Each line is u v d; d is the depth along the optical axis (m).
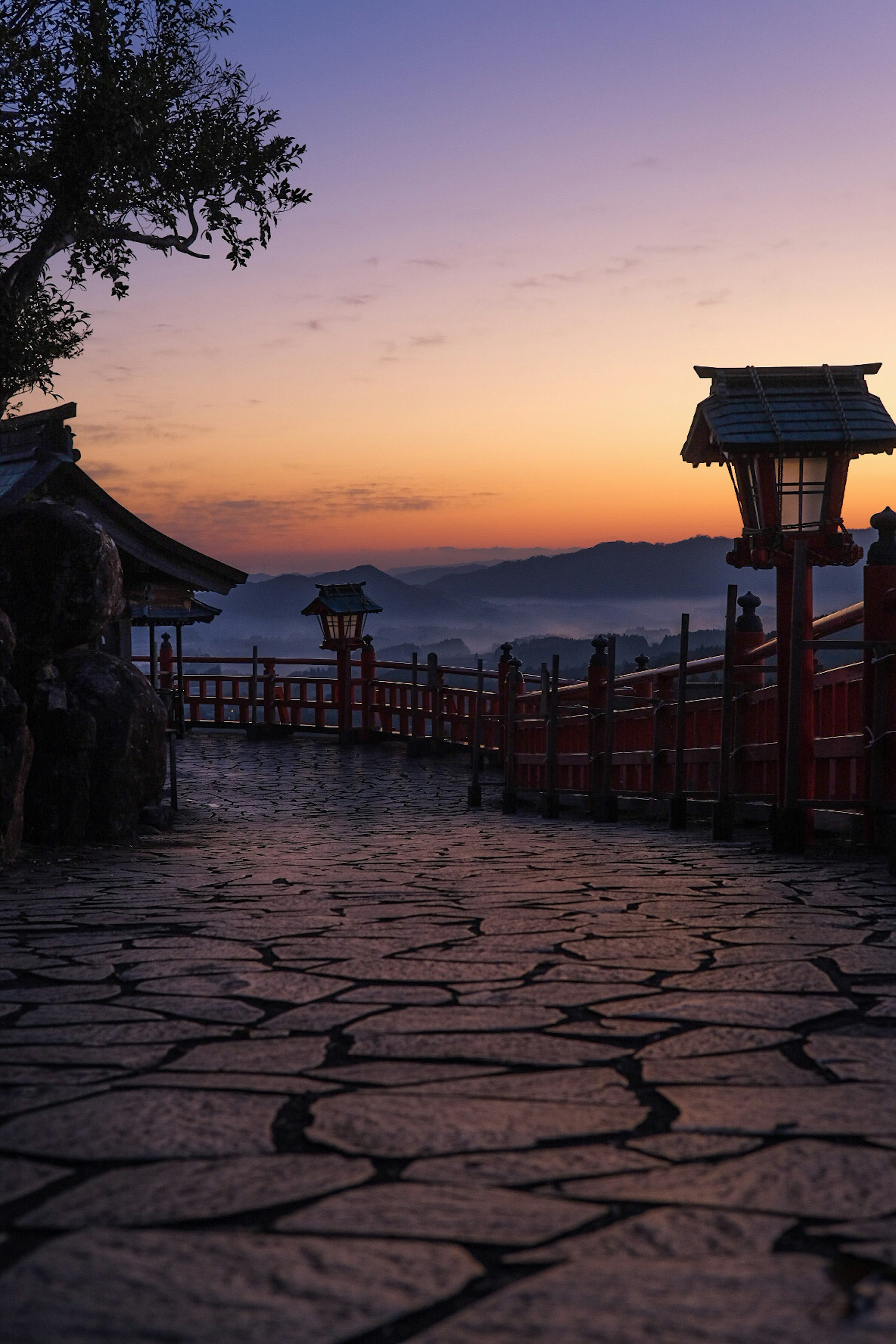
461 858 8.34
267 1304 1.67
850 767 7.80
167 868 7.89
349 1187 2.10
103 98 10.59
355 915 5.46
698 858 7.72
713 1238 1.87
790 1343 1.54
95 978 4.07
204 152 11.45
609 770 11.66
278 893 6.38
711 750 10.01
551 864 7.69
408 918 5.33
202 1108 2.58
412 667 23.52
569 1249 1.84
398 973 4.06
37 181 11.06
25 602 9.24
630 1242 1.86
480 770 19.75
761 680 9.47
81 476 12.16
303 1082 2.78
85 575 9.34
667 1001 3.56
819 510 7.91
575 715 12.90
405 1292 1.70
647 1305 1.65
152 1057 3.02
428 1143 2.33
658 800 11.12
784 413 7.95
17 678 9.29
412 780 18.42
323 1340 1.57
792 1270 1.75
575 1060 2.94
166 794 15.95
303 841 10.22
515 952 4.43
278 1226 1.94
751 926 4.91
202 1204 2.04
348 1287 1.72
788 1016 3.36
